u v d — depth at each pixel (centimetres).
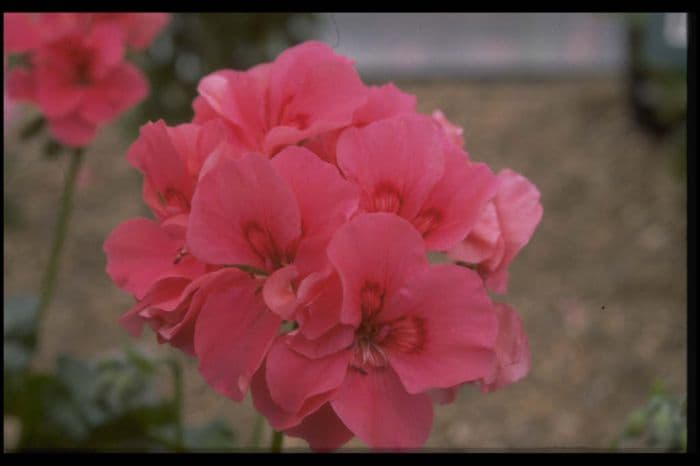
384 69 226
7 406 75
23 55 74
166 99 145
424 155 48
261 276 48
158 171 50
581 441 115
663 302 142
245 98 50
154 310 49
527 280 149
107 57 71
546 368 129
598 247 157
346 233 46
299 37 143
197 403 120
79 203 172
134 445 72
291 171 47
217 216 47
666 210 165
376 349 48
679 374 126
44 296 77
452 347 47
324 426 48
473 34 237
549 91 214
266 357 48
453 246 48
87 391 73
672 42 173
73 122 72
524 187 50
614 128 192
